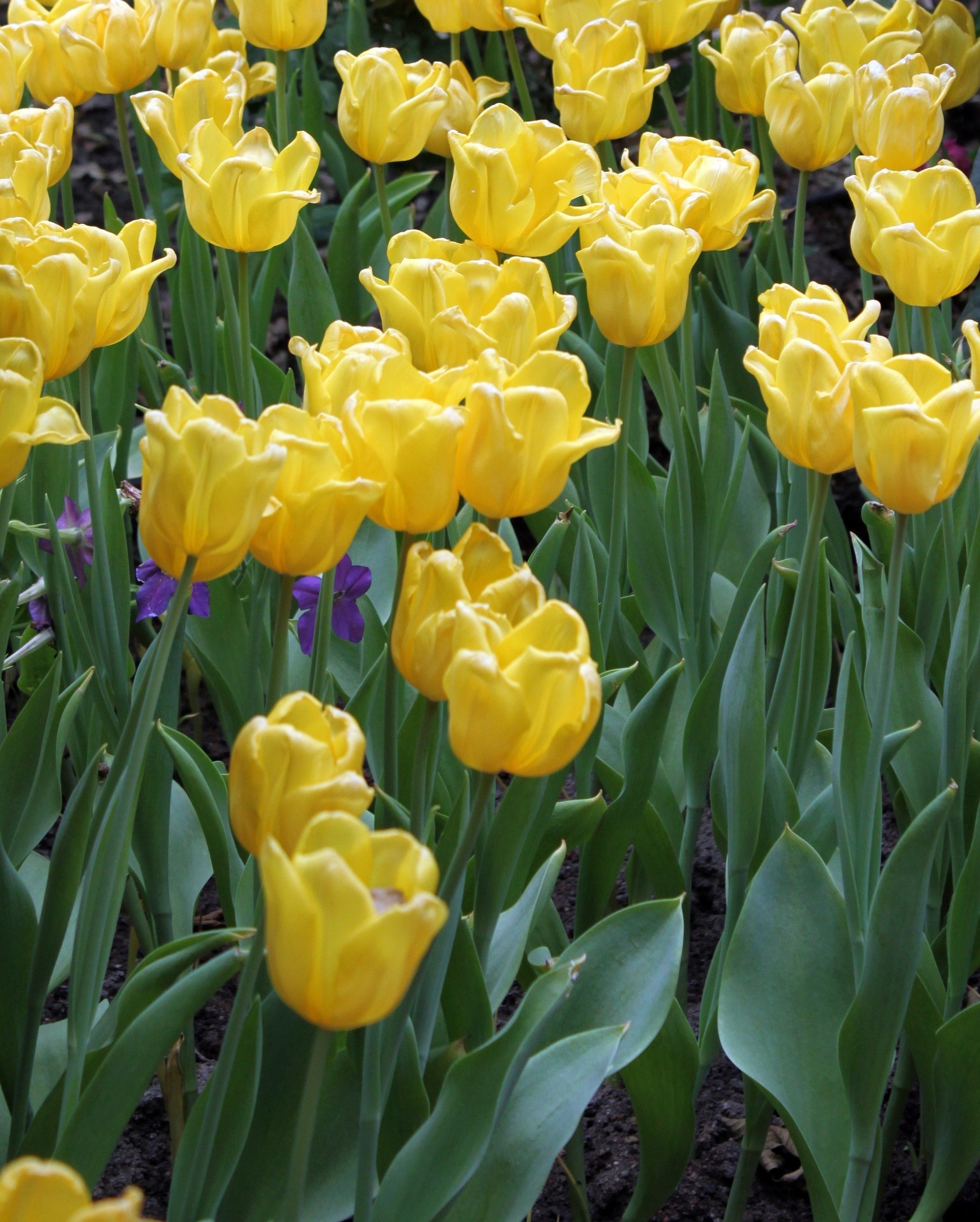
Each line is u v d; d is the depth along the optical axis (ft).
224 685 6.83
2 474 5.60
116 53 7.07
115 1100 5.61
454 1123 5.66
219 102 6.71
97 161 16.58
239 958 5.65
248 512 5.43
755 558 6.62
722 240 6.56
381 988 5.19
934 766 6.77
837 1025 6.29
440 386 5.60
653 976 6.07
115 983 7.16
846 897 6.31
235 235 6.41
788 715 6.81
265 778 5.30
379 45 13.51
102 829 5.80
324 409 5.63
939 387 5.83
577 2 7.16
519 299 5.84
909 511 5.84
